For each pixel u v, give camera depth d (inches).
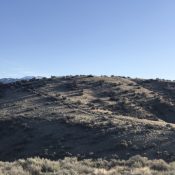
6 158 2166.6
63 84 4382.4
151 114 3361.2
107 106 3435.0
